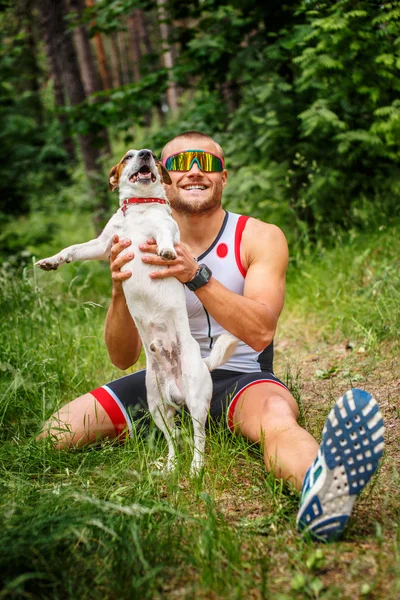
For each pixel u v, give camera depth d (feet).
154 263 8.66
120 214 9.18
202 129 22.24
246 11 19.95
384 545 6.09
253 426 8.22
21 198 29.81
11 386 11.37
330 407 10.48
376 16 15.87
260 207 20.86
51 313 14.92
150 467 8.57
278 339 15.29
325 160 19.58
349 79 16.85
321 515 6.09
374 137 17.16
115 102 22.38
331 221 19.88
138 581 5.54
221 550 6.20
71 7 30.94
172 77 22.35
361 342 13.50
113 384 9.81
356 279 16.29
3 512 7.13
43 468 8.84
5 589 5.54
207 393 8.66
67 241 37.01
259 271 9.31
